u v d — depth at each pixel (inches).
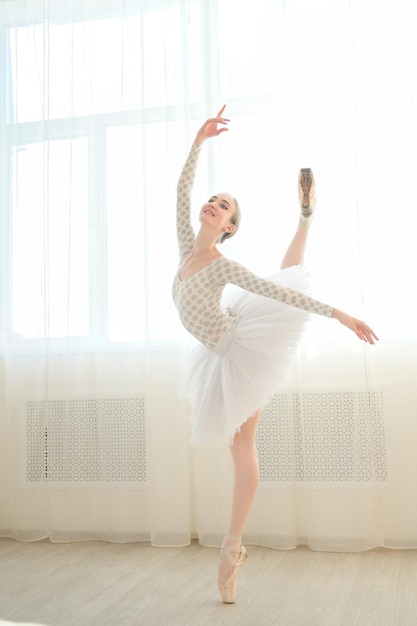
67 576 100.1
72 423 128.1
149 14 129.2
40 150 135.0
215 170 123.3
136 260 127.8
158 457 119.8
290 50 121.2
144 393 125.4
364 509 110.7
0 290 134.9
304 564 103.4
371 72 118.1
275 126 121.2
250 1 125.4
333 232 116.6
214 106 125.5
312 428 115.3
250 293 96.4
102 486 125.1
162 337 122.5
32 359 131.2
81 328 129.4
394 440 113.1
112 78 132.1
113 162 130.4
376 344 114.8
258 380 88.7
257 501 116.3
